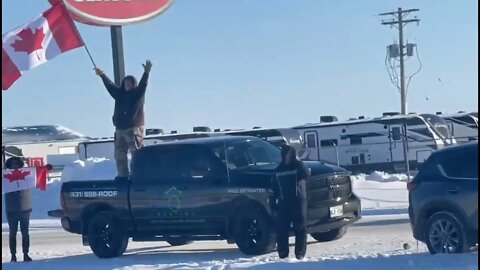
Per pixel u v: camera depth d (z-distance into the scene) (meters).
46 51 17.03
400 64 65.12
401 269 11.30
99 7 24.36
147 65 17.69
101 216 16.06
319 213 14.73
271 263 12.23
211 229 15.20
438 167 13.31
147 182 15.77
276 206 13.81
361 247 15.92
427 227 13.28
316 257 14.08
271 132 45.41
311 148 47.12
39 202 29.17
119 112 17.92
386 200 28.16
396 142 44.22
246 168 15.29
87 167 30.34
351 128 45.94
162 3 24.95
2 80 16.44
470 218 12.76
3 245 20.88
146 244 19.05
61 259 16.09
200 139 16.06
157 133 52.88
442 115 46.91
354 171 45.59
